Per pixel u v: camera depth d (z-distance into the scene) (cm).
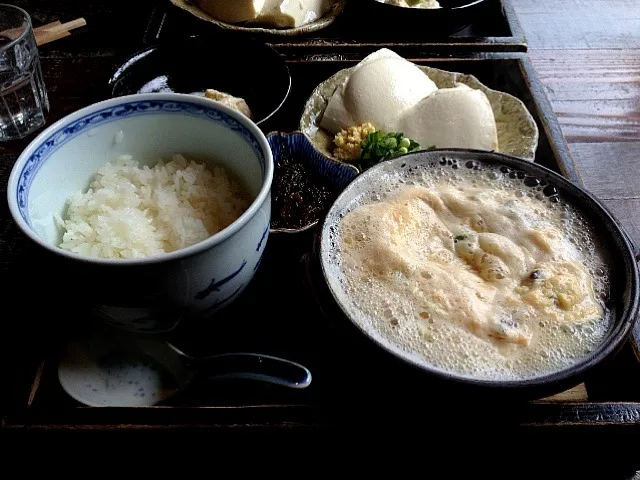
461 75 54
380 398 27
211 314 32
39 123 52
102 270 26
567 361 25
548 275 28
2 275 37
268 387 32
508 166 32
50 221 33
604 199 46
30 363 32
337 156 51
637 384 32
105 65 57
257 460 31
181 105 35
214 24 61
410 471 30
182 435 29
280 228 40
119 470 30
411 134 51
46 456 30
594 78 58
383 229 29
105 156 36
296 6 62
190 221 33
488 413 25
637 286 26
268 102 54
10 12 56
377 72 52
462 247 29
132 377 32
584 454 30
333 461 30
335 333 26
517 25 61
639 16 66
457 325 26
